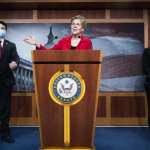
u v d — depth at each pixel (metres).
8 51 4.36
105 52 5.39
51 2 5.06
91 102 3.00
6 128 4.40
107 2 5.07
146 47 5.39
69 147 3.04
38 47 3.13
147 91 5.09
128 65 5.40
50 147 3.04
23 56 5.40
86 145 3.04
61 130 3.03
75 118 3.02
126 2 5.06
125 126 5.42
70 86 2.98
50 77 2.97
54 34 5.39
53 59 2.95
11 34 5.39
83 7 5.29
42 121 3.02
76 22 3.20
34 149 3.98
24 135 4.78
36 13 5.39
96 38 5.39
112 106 5.43
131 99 5.43
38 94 2.99
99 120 5.44
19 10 5.39
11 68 4.20
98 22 5.39
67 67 2.96
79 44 3.23
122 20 5.39
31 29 5.40
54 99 2.99
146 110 5.42
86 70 2.96
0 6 5.21
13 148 4.04
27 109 5.42
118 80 5.41
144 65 5.08
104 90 5.41
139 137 4.65
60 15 5.39
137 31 5.40
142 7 5.32
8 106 4.40
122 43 5.40
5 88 4.37
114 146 4.13
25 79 5.40
